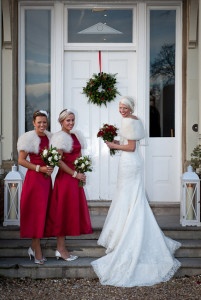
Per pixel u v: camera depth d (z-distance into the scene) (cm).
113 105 765
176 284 539
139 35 754
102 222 659
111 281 537
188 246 593
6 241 616
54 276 559
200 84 689
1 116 680
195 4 716
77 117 766
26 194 540
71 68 767
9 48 736
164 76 768
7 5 707
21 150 541
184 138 756
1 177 671
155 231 559
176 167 766
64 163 546
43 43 768
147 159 765
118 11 768
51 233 556
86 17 768
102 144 767
